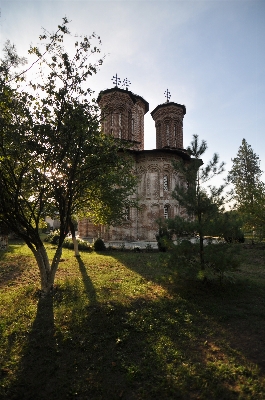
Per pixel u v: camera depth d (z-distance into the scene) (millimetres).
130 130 31703
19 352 5301
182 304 7707
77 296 8414
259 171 29734
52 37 7578
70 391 4184
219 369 4586
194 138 9211
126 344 5543
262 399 3879
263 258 15703
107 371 4672
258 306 7570
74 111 7559
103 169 8516
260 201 17328
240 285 9289
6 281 10484
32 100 7613
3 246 19438
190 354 5129
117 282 10211
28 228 8523
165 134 33719
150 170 28016
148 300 8047
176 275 8414
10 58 7191
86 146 8016
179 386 4195
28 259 15203
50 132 7516
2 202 7617
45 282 8727
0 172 7590
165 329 6176
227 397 3955
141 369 4668
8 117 7340
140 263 14219
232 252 8297
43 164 7918
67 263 14078
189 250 8383
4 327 6328
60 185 8195
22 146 7207
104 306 7371
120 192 10930
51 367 4793
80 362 4934
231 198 8883
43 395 4137
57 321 6590
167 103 33938
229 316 6875
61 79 7840
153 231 26906
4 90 6949
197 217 9047
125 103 31047
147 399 3977
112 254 17672
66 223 8820
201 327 6297
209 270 8141
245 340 5652
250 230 17609
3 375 4621
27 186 8250
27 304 7812
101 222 12609
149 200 27453
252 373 4457
